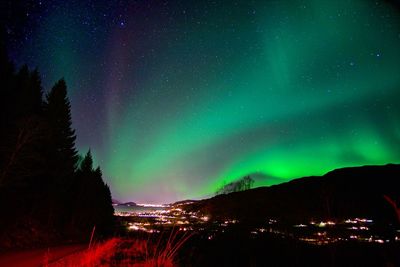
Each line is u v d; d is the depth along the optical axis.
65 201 42.06
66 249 18.94
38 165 29.25
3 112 23.83
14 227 25.34
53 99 33.38
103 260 11.80
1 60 24.48
